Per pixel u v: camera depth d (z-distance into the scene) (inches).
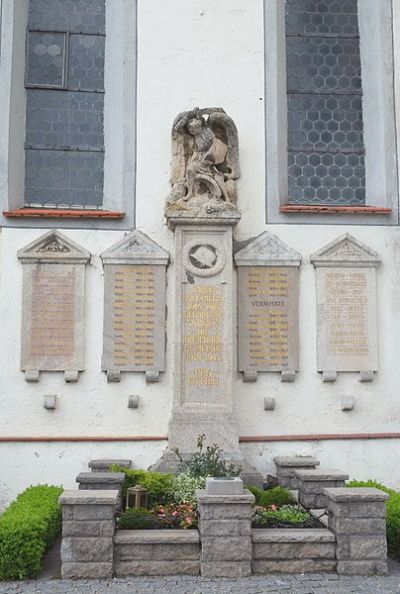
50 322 468.1
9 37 497.0
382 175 506.9
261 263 479.8
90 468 446.9
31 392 463.8
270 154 497.4
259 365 474.0
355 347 482.0
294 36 534.9
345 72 535.5
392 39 518.0
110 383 467.8
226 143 482.6
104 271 474.3
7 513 351.3
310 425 474.9
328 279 485.7
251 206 490.9
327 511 355.3
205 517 328.8
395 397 482.6
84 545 324.2
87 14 528.4
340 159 526.6
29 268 471.2
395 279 492.7
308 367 479.8
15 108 498.9
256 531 339.9
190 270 461.1
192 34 505.0
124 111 495.8
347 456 474.0
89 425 463.8
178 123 474.9
